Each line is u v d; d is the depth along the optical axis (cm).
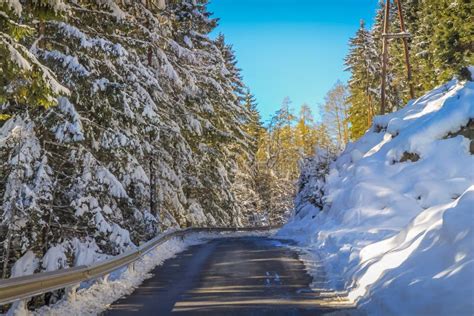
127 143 1459
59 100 1278
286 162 7288
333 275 1145
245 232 4062
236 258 1589
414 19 4684
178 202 2741
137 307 858
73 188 1353
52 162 1362
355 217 1820
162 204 2550
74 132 1256
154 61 2297
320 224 2205
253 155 4719
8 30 880
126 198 1434
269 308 813
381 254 1027
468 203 783
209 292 987
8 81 1040
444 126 1975
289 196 6288
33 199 1175
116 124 1504
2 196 1277
